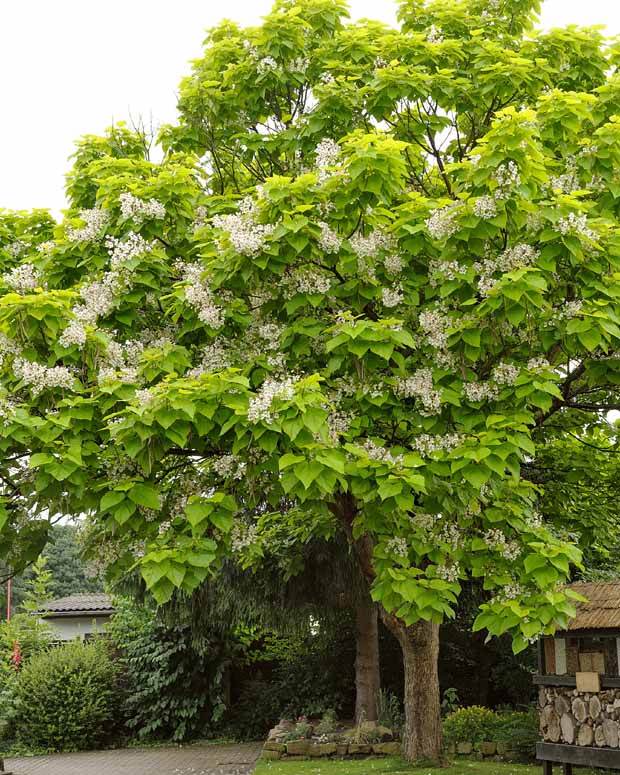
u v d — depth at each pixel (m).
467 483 5.61
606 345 5.56
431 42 7.62
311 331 5.87
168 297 6.06
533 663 14.02
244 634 16.67
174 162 7.35
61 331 5.79
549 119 6.30
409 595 5.27
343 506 7.36
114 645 17.33
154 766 12.91
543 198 5.63
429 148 7.86
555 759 8.13
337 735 11.91
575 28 7.62
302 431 4.95
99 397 5.59
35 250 7.61
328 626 14.08
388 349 5.32
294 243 5.46
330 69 7.54
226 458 5.84
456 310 5.93
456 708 13.26
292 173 7.53
